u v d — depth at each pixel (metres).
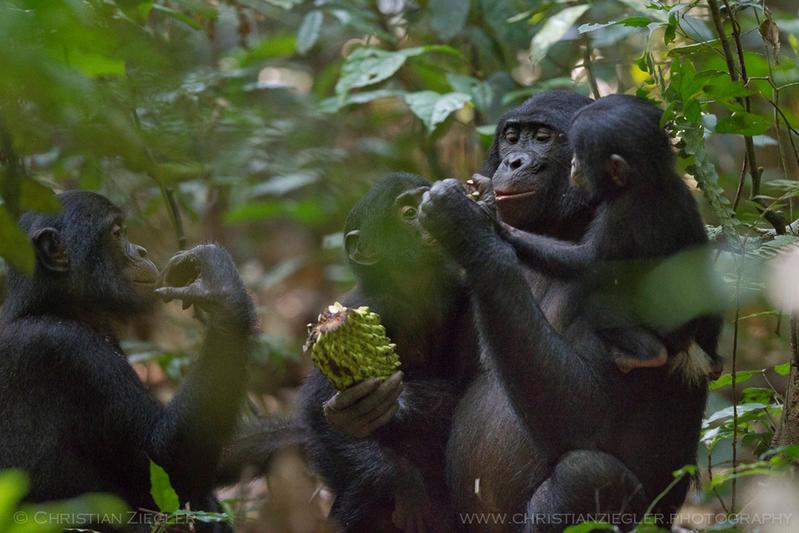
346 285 18.38
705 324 9.37
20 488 6.84
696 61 14.35
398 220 11.16
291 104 17.45
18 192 8.30
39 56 6.23
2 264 13.52
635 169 9.05
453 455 10.26
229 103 16.22
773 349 15.88
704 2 14.64
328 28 19.22
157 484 8.91
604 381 9.23
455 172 18.38
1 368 10.81
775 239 9.57
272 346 15.59
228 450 12.56
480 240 9.12
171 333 16.89
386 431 10.52
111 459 10.89
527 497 9.74
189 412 10.63
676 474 8.30
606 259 9.23
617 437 9.37
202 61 17.14
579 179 9.40
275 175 17.50
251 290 19.80
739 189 10.62
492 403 10.09
